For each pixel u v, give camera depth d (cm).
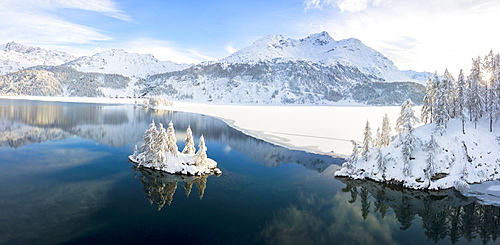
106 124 9725
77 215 2766
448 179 3759
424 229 2759
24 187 3516
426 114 4934
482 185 3781
